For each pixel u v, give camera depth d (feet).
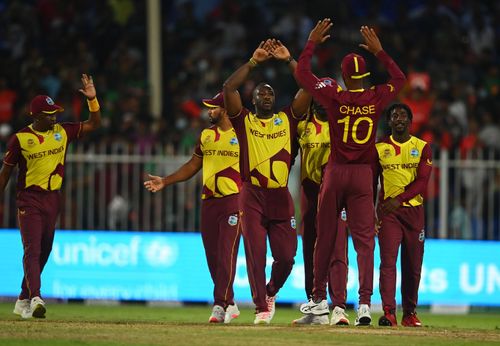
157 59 235.61
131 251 182.29
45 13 263.08
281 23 255.70
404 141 123.54
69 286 182.60
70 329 110.63
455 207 183.83
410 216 123.85
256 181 120.37
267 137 120.06
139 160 184.96
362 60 115.75
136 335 104.06
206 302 183.73
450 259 179.73
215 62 245.45
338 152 116.57
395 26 261.24
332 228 118.42
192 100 237.25
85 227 186.80
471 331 115.14
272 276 123.85
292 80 235.20
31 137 129.49
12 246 182.29
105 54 255.50
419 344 99.04
